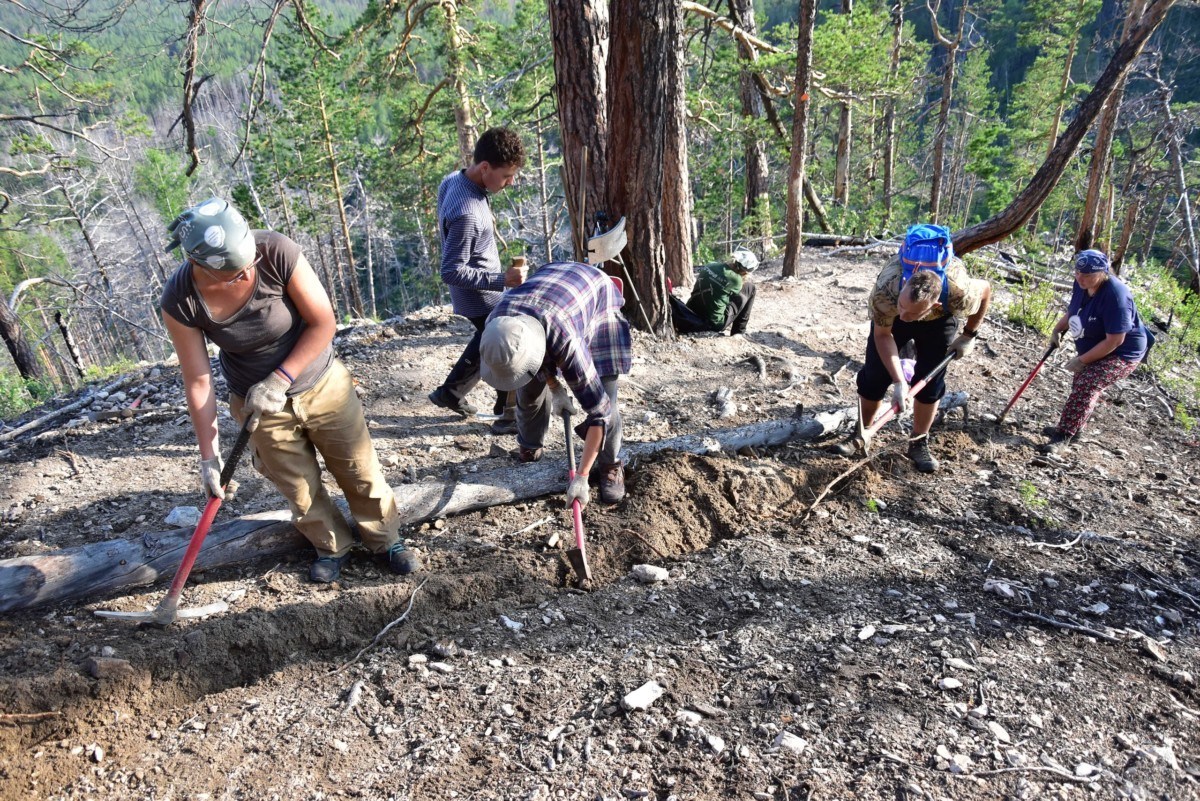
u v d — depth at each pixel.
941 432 5.10
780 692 2.88
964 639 3.17
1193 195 20.42
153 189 37.03
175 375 6.30
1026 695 2.86
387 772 2.55
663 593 3.49
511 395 4.70
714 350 6.42
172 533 3.38
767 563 3.69
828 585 3.54
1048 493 4.49
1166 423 5.95
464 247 4.20
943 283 3.86
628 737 2.67
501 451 4.62
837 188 19.88
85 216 26.50
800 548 3.83
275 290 2.65
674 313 6.86
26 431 5.43
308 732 2.72
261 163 24.09
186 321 2.58
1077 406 5.08
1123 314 4.71
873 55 14.45
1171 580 3.68
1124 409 6.11
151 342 38.28
